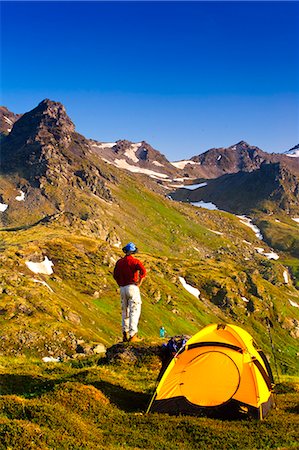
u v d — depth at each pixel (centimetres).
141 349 2341
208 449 1384
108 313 17950
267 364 1895
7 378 1986
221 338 1792
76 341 13138
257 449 1370
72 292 18025
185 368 1764
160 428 1515
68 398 1627
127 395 1831
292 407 1825
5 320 13262
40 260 19488
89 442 1321
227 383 1725
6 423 1286
